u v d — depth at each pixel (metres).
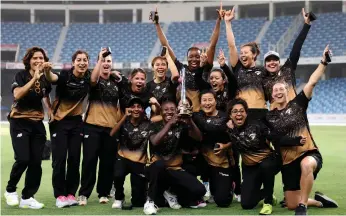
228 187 6.01
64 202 5.94
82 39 42.84
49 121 6.19
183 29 42.38
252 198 5.80
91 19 47.22
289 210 5.71
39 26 43.69
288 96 6.10
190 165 6.29
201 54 6.66
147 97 6.38
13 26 43.31
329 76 37.00
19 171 5.84
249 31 40.16
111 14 46.38
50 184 7.88
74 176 6.17
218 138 6.11
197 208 5.93
